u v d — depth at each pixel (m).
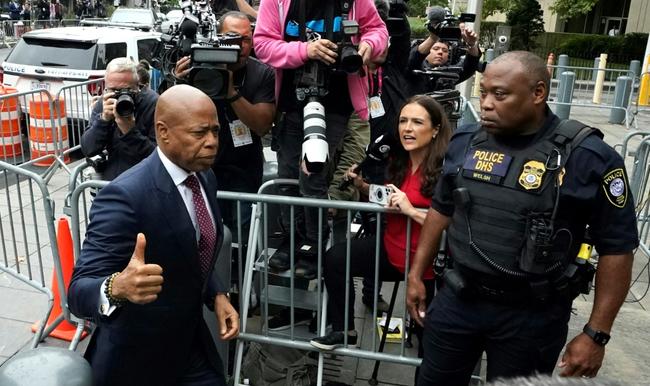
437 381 2.35
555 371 2.77
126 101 3.38
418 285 2.48
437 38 4.55
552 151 2.02
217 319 2.53
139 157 3.54
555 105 11.83
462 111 5.54
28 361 1.95
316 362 3.08
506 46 10.05
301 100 2.95
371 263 2.91
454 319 2.23
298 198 2.73
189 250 2.18
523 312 2.10
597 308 2.08
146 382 2.26
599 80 13.25
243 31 3.15
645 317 4.12
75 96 7.30
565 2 21.66
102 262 2.07
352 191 3.47
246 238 3.59
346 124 3.12
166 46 3.53
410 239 2.73
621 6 28.94
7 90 7.11
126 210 2.08
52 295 3.61
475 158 2.15
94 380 2.17
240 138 3.42
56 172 7.09
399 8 4.24
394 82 4.27
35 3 31.08
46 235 5.29
